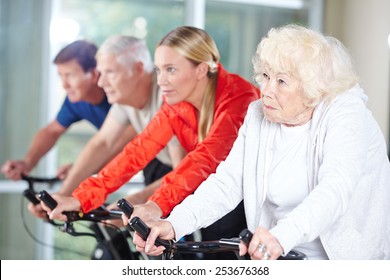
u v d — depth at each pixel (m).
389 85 6.91
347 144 2.42
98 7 6.57
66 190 4.65
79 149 6.58
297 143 2.58
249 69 7.05
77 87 5.42
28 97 6.46
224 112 3.40
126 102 4.49
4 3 6.36
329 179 2.36
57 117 5.54
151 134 3.61
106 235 3.61
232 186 2.79
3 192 6.45
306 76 2.42
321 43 2.47
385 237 2.66
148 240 2.53
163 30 6.71
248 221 2.72
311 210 2.29
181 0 6.75
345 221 2.54
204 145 3.30
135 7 6.64
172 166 4.39
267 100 2.48
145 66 4.44
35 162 5.48
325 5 7.20
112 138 4.75
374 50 6.92
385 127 6.91
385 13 6.87
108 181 3.44
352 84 2.54
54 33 6.48
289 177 2.59
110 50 4.44
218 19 6.92
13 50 6.41
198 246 2.54
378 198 2.62
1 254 6.44
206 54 3.48
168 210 3.11
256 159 2.70
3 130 6.43
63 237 6.43
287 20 7.16
